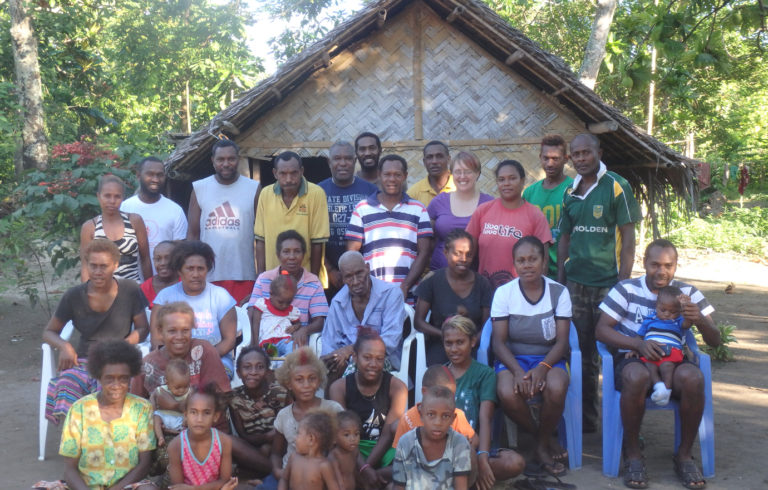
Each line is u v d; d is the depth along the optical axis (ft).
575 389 15.55
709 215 63.62
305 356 13.62
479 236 17.87
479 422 15.02
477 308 16.76
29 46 40.60
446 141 23.24
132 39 67.72
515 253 15.75
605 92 55.21
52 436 17.52
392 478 13.42
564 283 18.20
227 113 21.75
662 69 38.45
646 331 15.29
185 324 14.39
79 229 27.09
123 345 12.96
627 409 14.55
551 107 23.02
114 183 17.92
